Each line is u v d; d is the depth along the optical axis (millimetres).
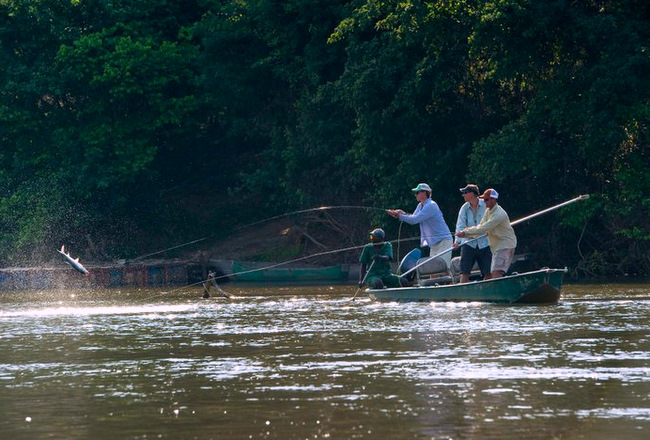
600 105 52375
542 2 52188
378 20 63281
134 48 73812
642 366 16094
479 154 55781
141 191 80562
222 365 17422
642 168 54625
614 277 54094
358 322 25141
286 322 25875
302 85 70625
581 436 11188
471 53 54156
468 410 12742
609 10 54562
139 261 69875
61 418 12945
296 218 70562
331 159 67625
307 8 67250
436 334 21406
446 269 33594
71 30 76188
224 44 74625
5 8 76000
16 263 74125
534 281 29406
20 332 25312
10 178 78000
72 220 74812
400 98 57781
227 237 79500
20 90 74062
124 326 26312
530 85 56844
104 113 76250
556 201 59562
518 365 16391
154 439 11516
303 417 12539
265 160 83750
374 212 62844
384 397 13797
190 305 35781
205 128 87312
